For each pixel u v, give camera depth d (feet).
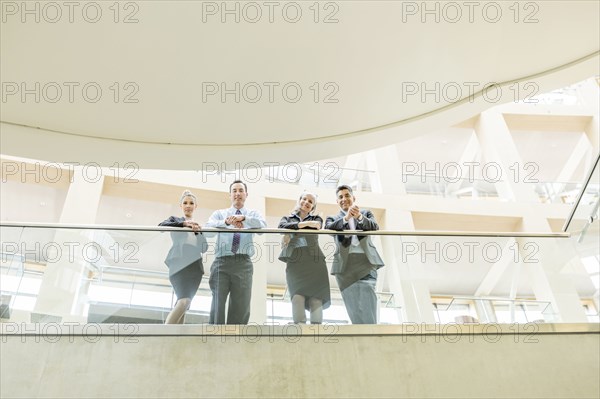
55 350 11.87
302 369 12.29
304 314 13.23
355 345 12.88
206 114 17.97
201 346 12.33
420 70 16.79
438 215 38.14
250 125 18.70
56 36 14.49
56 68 15.56
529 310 14.96
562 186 43.68
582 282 14.94
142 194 32.91
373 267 14.35
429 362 12.83
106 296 13.17
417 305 14.01
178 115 17.89
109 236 14.20
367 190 40.88
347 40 15.66
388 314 13.62
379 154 41.57
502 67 16.65
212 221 16.28
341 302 13.56
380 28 15.31
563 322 14.01
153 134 18.72
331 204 35.83
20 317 12.58
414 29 15.37
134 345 12.16
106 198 35.73
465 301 14.94
